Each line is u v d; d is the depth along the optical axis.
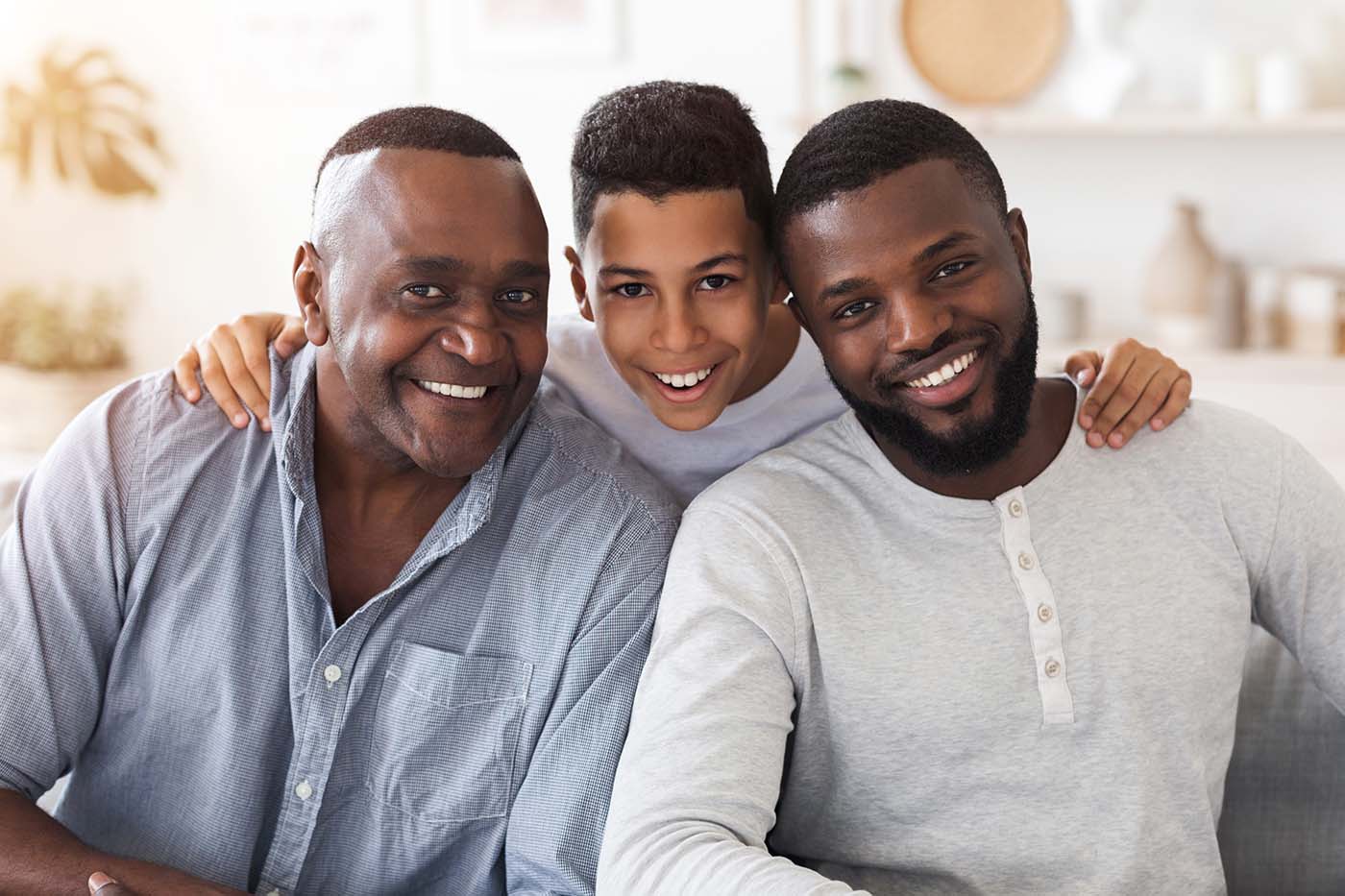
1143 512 1.23
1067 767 1.18
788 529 1.24
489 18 3.50
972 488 1.25
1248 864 1.38
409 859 1.27
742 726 1.14
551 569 1.28
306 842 1.25
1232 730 1.25
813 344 1.55
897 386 1.20
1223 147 3.38
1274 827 1.39
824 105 3.43
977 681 1.19
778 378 1.52
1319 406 3.17
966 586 1.21
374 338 1.18
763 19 3.45
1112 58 3.30
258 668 1.26
